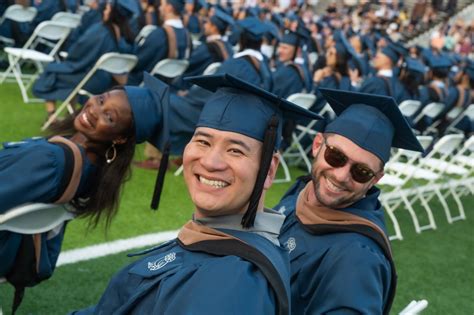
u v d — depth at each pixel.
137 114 2.80
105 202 2.92
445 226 6.71
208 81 1.64
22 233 2.81
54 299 3.66
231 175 1.46
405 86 8.60
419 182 8.15
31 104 8.05
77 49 6.93
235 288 1.30
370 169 2.20
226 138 1.47
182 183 6.21
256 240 1.46
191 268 1.39
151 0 10.84
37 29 7.96
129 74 7.39
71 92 7.00
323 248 2.16
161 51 7.35
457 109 9.73
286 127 6.41
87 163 2.83
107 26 6.96
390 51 8.24
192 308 1.29
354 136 2.21
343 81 8.11
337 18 20.66
